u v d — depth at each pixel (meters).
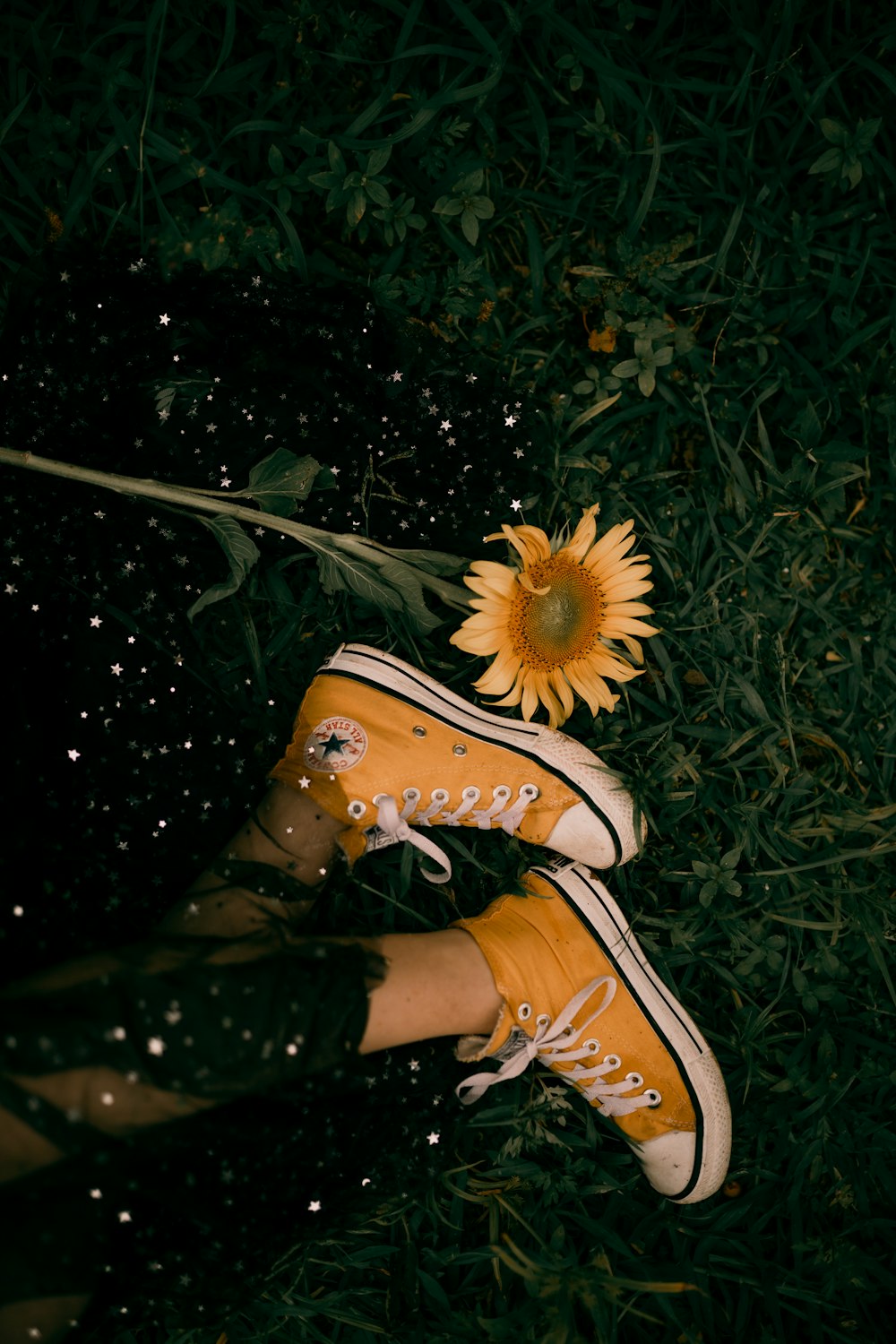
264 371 1.11
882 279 1.18
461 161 1.14
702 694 1.17
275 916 0.99
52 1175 0.90
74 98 1.13
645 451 1.17
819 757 1.18
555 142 1.16
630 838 1.11
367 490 1.13
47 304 1.07
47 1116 0.89
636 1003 1.10
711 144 1.16
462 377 1.13
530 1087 1.14
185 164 1.11
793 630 1.19
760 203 1.17
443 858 1.10
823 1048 1.15
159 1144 0.93
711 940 1.16
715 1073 1.11
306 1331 1.11
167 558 1.10
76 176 1.12
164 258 1.09
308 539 1.09
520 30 1.11
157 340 1.09
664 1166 1.11
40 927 0.99
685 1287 1.06
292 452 1.09
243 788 1.08
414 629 1.14
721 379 1.17
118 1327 1.01
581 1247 1.13
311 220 1.15
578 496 1.15
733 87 1.16
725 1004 1.17
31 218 1.13
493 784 1.10
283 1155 1.00
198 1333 1.08
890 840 1.16
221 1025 0.92
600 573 1.04
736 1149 1.16
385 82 1.14
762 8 1.16
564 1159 1.14
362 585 1.09
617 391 1.15
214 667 1.13
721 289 1.17
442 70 1.13
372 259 1.14
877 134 1.17
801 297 1.17
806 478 1.16
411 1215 1.12
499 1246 1.12
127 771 1.05
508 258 1.17
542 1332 1.07
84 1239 0.92
